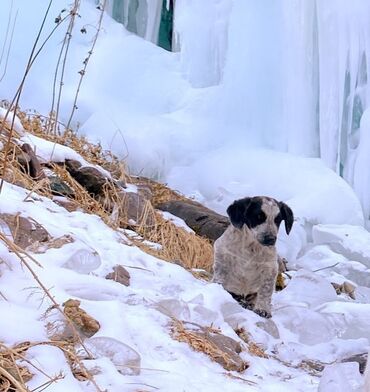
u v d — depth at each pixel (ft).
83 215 18.11
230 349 13.35
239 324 15.88
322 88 40.91
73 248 14.32
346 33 40.86
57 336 10.67
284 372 13.97
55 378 9.45
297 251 34.40
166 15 50.34
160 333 12.38
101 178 22.38
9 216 14.49
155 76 43.88
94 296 12.85
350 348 16.34
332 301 20.84
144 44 45.21
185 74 44.83
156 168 38.78
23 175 18.16
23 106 39.91
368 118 40.75
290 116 41.93
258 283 19.17
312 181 38.22
